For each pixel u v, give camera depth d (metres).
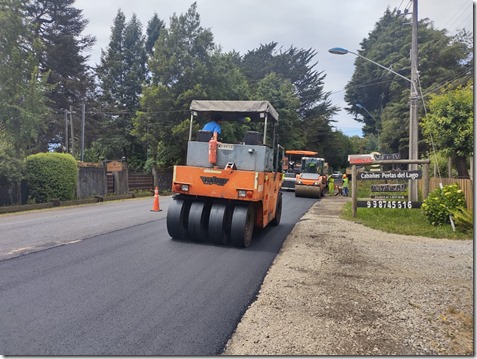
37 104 17.73
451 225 11.40
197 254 7.55
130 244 8.12
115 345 3.75
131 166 38.12
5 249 7.29
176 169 8.58
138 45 43.69
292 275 6.25
